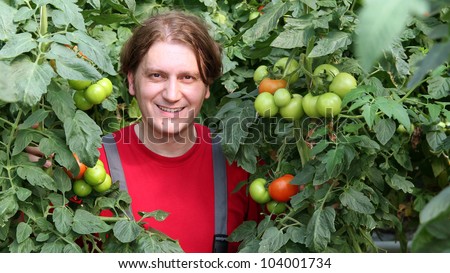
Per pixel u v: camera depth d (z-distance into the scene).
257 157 2.27
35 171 1.64
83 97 1.88
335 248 1.89
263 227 1.89
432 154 2.55
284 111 1.84
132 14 2.15
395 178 2.08
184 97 1.98
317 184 1.73
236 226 2.13
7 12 1.55
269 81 1.90
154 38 1.93
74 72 1.53
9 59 1.51
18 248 1.64
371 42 0.52
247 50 2.28
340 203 1.88
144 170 2.08
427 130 2.13
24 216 1.71
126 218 1.82
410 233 3.49
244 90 2.19
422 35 2.51
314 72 1.83
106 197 1.90
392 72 1.69
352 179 1.86
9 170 1.63
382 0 0.53
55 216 1.68
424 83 2.40
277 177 1.97
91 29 2.50
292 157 2.06
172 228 2.05
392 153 2.13
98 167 1.81
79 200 1.91
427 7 0.53
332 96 1.72
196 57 1.95
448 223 0.70
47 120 1.89
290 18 1.79
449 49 0.66
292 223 1.94
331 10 1.84
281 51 2.21
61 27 1.64
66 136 1.62
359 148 1.84
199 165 2.12
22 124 1.63
